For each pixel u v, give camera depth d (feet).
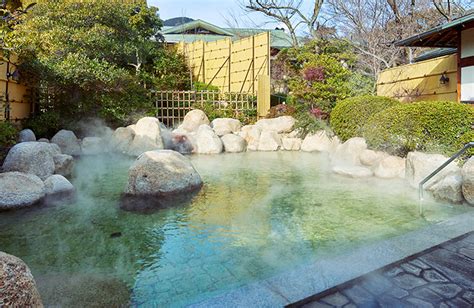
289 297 7.98
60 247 12.09
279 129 38.42
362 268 9.25
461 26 25.84
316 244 12.07
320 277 8.83
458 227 12.03
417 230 11.98
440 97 30.50
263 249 11.78
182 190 19.10
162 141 33.09
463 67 26.73
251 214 15.55
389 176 21.85
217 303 7.79
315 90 37.35
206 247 12.03
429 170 18.28
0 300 5.95
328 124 36.27
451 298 8.00
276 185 20.98
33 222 14.51
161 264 10.79
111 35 39.19
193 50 60.44
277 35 75.46
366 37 47.06
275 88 54.49
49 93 34.09
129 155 31.73
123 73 35.55
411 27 45.88
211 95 46.83
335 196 18.33
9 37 15.61
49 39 32.73
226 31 76.95
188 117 40.22
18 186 16.61
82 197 18.20
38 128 31.58
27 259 11.18
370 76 43.98
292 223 14.29
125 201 17.49
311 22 55.36
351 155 25.63
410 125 20.70
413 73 33.42
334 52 43.16
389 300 7.96
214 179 22.66
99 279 9.88
